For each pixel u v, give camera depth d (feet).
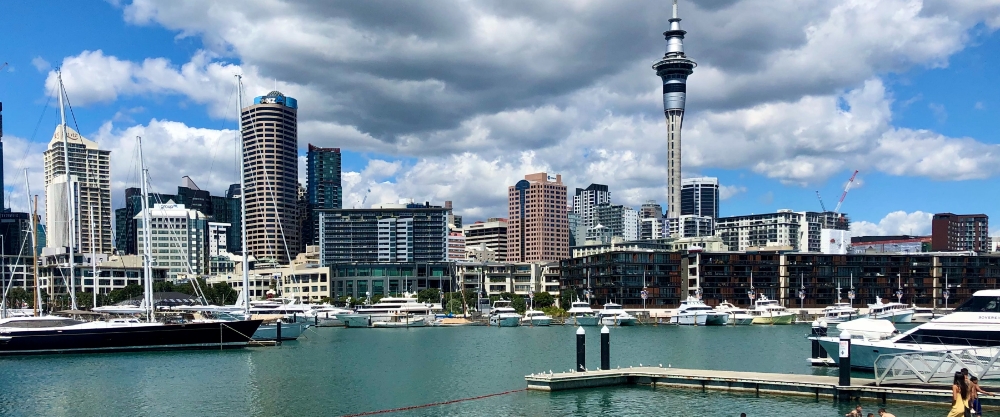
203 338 428.56
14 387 298.76
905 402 238.68
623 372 285.84
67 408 259.60
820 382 255.29
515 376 331.77
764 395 258.16
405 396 279.49
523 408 249.34
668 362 378.32
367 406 261.03
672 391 269.85
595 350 450.71
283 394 285.23
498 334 613.11
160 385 304.50
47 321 402.52
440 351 448.65
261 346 463.01
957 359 241.55
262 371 346.13
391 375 335.06
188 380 318.24
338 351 441.27
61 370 344.28
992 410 223.30
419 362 386.93
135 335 410.31
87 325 403.54
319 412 252.01
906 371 247.70
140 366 359.05
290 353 425.69
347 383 311.47
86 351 402.31
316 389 296.30
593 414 238.68
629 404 250.78
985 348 244.63
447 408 254.88
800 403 245.86
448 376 332.60
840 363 249.14
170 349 419.74
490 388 295.69
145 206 479.41
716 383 269.64
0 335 386.32
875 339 305.12
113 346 406.21
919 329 288.51
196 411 254.47
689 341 521.65
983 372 235.61
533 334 612.70
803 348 459.32
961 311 282.15
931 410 230.27
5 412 253.65
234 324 435.94
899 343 288.92
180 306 529.04
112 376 326.65
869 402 243.40
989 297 277.23
